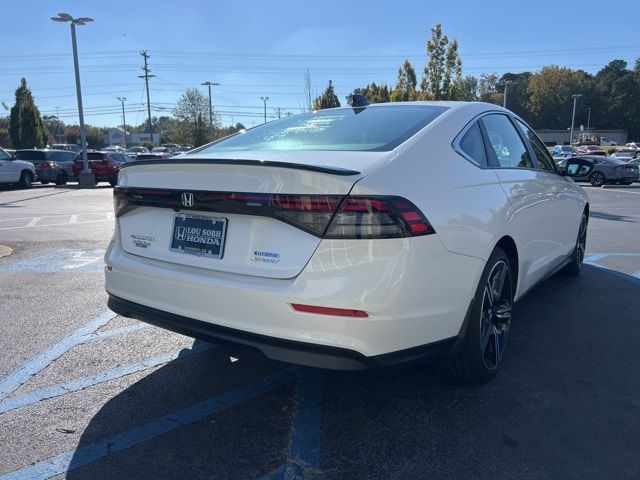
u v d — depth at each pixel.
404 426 2.95
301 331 2.56
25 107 43.50
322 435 2.87
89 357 3.88
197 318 2.84
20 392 3.35
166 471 2.57
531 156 4.46
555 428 2.93
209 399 3.27
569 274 6.07
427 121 3.32
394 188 2.64
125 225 3.32
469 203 3.06
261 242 2.69
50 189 22.38
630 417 3.05
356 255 2.51
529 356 3.87
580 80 107.81
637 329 4.43
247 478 2.52
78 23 24.38
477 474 2.54
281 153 3.06
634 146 65.62
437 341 2.85
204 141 54.00
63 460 2.65
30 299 5.28
